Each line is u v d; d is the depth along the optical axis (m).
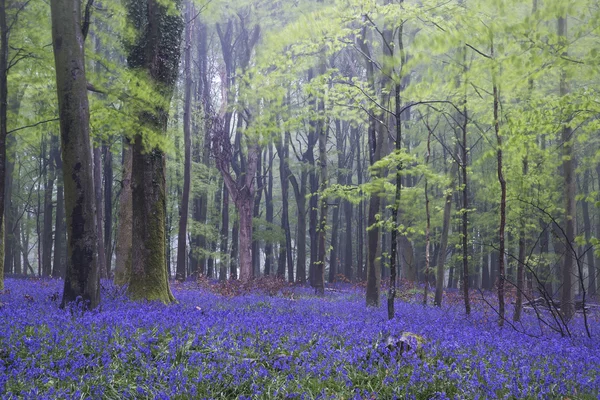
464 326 11.80
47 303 11.48
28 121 14.86
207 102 33.38
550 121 10.95
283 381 6.23
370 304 18.00
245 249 31.66
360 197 15.55
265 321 9.01
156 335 7.76
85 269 10.88
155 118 13.98
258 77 13.31
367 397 5.96
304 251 35.31
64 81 11.02
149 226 13.85
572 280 16.86
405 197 15.27
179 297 15.23
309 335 8.21
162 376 6.11
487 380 6.18
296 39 11.93
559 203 22.08
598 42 10.90
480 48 11.93
